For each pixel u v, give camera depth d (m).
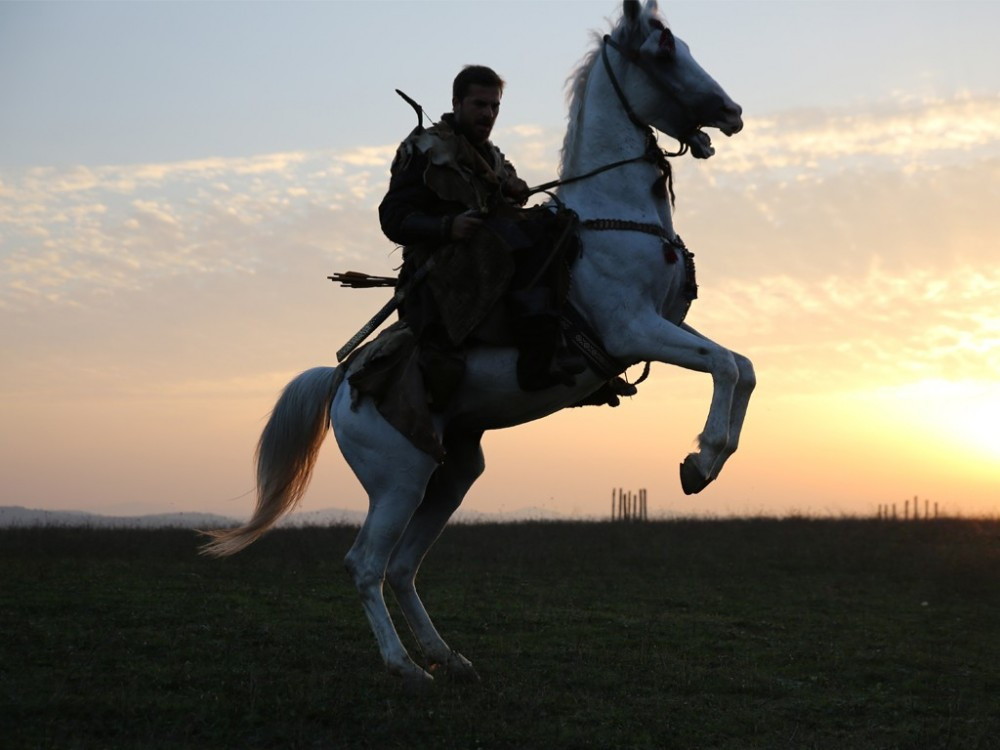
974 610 11.34
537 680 6.77
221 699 5.97
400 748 5.11
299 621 9.27
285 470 6.84
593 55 6.39
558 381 5.94
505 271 5.95
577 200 6.17
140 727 5.45
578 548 18.94
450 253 6.10
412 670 6.16
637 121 6.21
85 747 5.04
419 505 6.68
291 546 18.34
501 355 6.06
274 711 5.73
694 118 6.14
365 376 6.31
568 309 6.01
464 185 6.19
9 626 8.60
